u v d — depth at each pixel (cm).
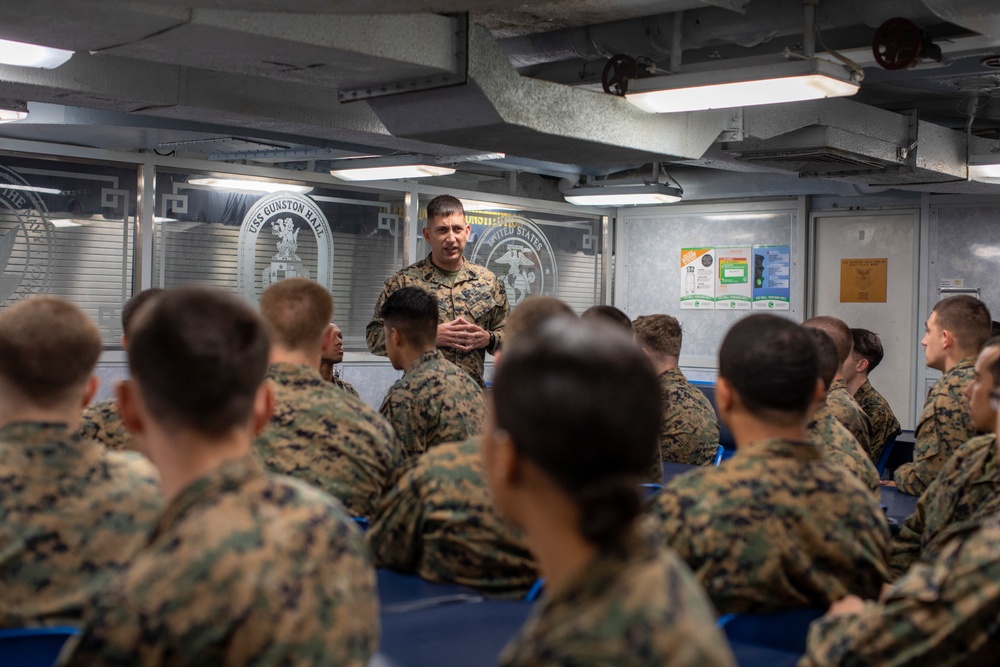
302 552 127
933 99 664
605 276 953
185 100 486
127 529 179
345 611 129
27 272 626
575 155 518
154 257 676
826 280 868
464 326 476
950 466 279
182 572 120
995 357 270
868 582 195
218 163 702
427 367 353
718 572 191
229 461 131
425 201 817
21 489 174
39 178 629
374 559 243
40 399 179
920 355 824
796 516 190
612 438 91
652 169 823
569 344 95
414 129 451
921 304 823
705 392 619
